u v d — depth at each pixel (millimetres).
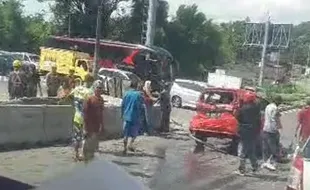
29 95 16344
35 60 40562
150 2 29969
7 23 66062
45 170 10180
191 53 80438
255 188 11141
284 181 12211
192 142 17359
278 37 72562
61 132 14125
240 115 12906
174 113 28453
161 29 75188
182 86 32875
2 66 39188
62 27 68000
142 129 15953
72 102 14672
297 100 54250
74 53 33312
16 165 10766
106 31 68375
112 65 37562
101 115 11562
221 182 11406
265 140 14328
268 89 55469
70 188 2465
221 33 89188
